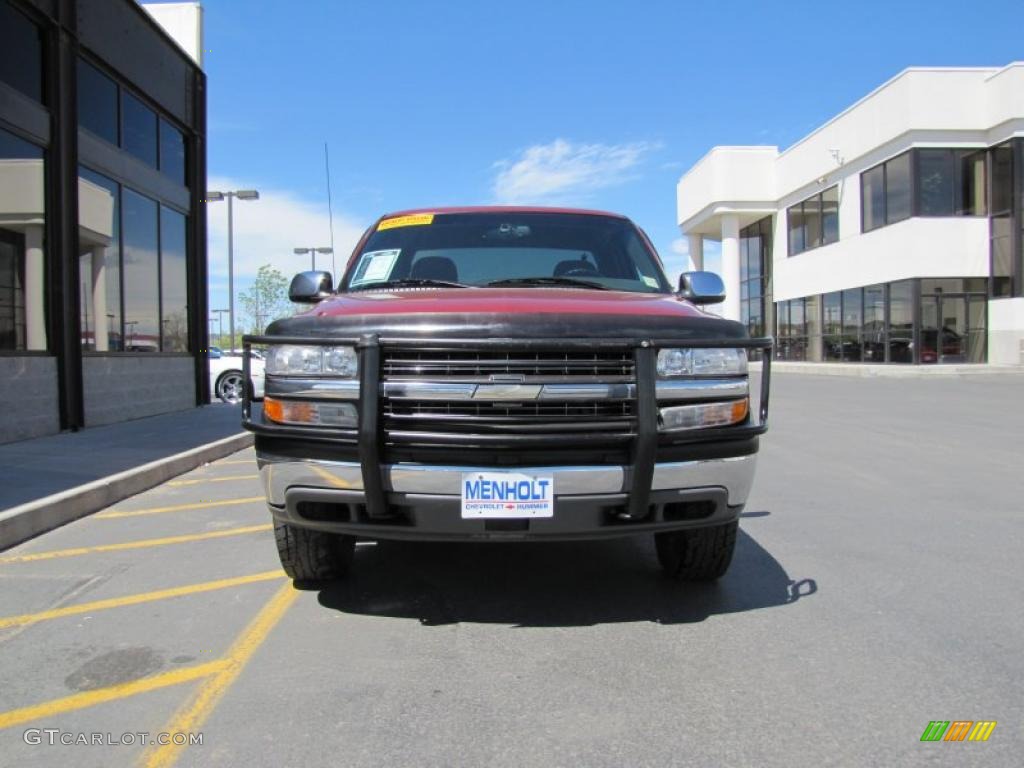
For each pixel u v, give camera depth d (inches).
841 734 108.0
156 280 507.5
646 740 107.0
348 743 106.7
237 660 133.8
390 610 157.2
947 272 987.3
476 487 127.3
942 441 395.2
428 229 204.1
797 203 1323.8
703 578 169.6
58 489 249.8
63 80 386.3
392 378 129.5
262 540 213.8
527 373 128.8
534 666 130.6
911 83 979.3
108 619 153.4
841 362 1173.1
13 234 358.0
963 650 135.8
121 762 102.7
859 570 181.2
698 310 152.7
